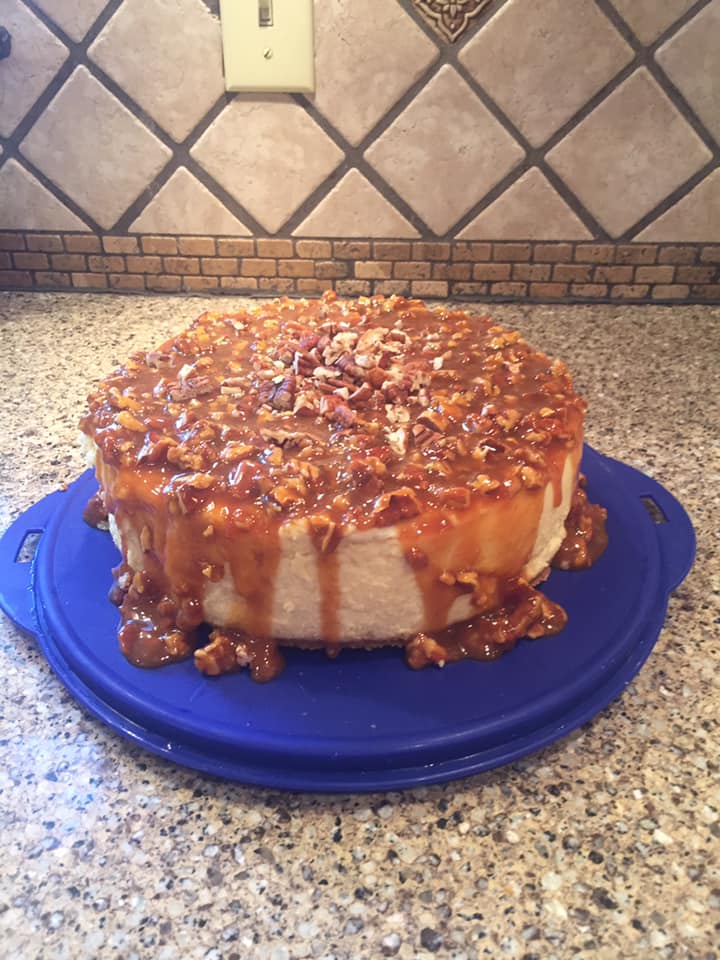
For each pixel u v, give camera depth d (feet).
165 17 1.98
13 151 2.18
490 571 1.10
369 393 1.24
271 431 1.14
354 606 1.07
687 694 1.10
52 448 1.65
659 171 2.08
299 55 1.99
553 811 0.94
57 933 0.82
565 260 2.22
